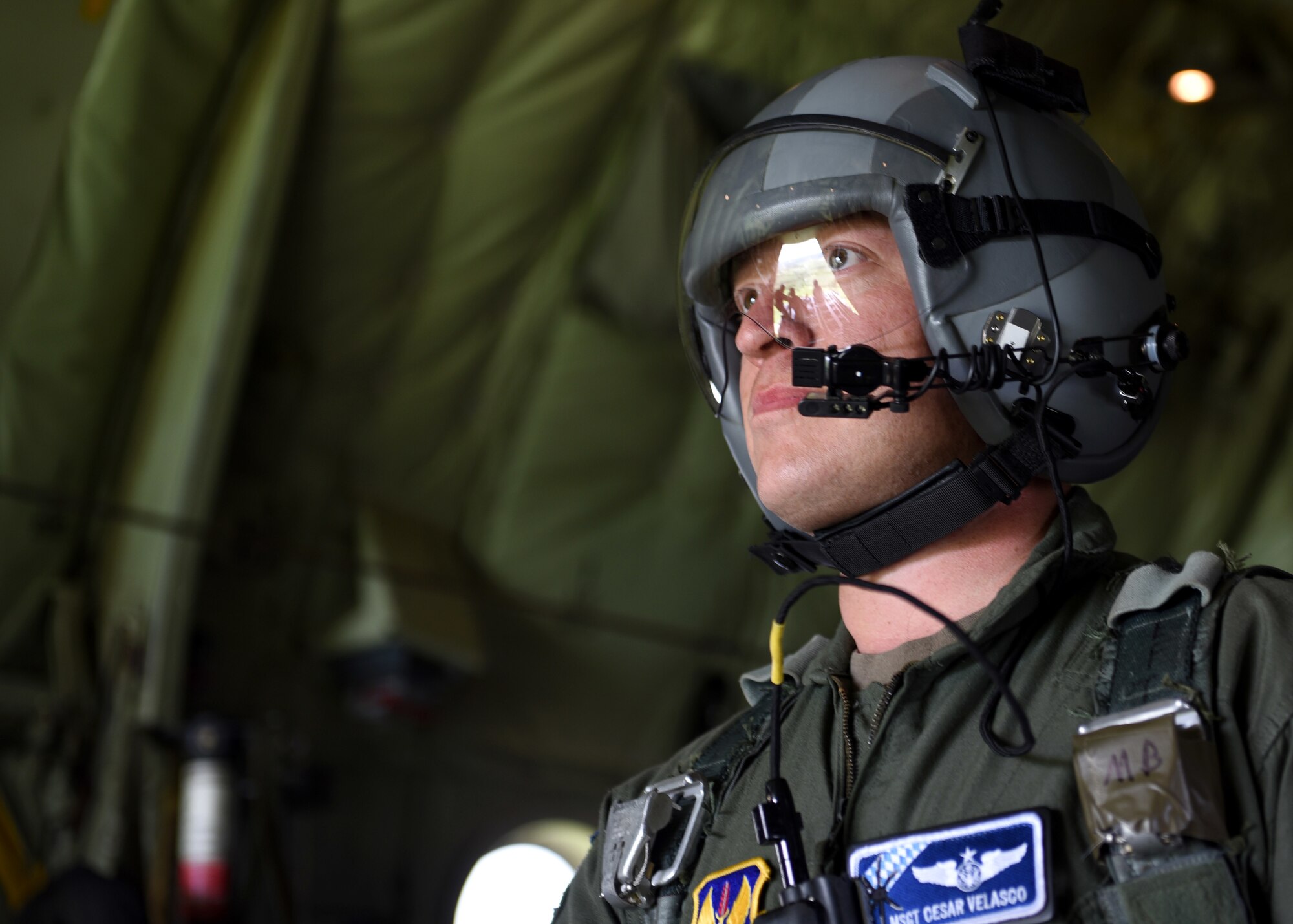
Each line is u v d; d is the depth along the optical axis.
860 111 1.03
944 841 0.79
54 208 5.01
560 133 5.62
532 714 6.74
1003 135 1.01
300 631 6.12
